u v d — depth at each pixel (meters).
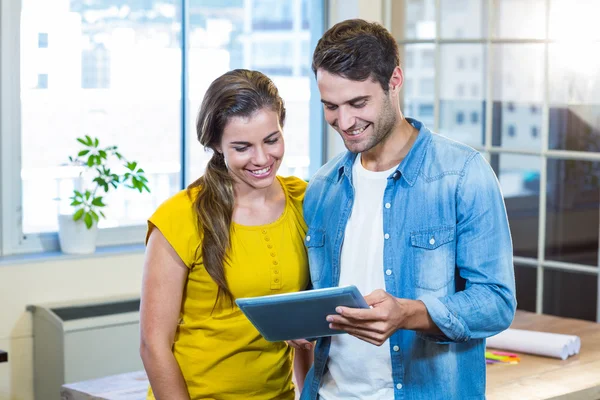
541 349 3.13
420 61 4.77
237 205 2.16
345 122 1.89
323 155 5.32
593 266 4.20
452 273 1.93
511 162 4.49
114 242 4.58
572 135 4.26
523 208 4.46
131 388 2.84
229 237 2.10
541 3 4.30
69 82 4.41
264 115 2.04
